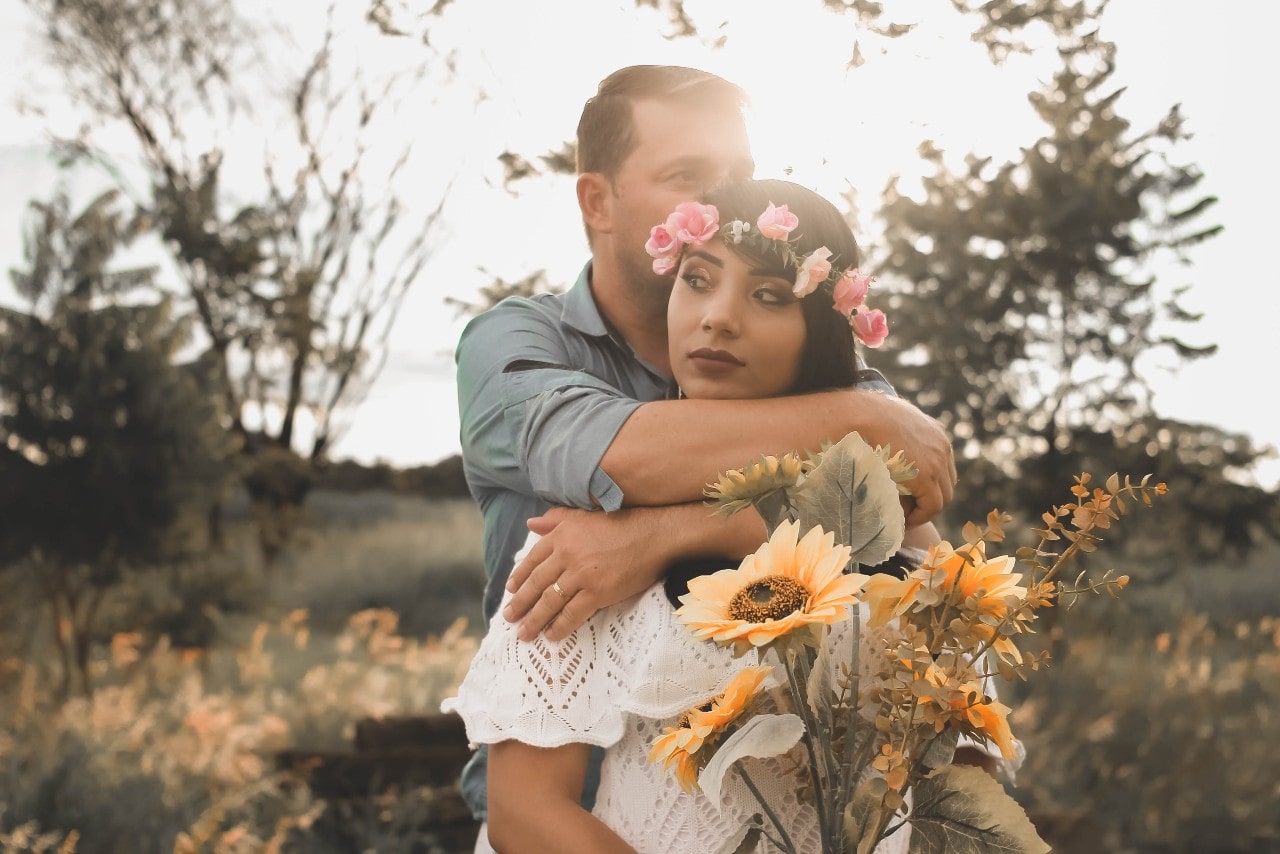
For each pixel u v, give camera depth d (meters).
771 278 1.35
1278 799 5.93
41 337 8.05
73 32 15.89
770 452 1.35
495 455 1.79
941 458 1.44
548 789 1.28
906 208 8.41
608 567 1.29
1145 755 6.36
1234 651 9.14
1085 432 9.13
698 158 1.96
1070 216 8.59
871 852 1.02
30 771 4.79
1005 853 0.99
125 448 8.06
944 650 1.03
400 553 14.85
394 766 5.09
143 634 8.34
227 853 4.23
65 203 8.42
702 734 1.02
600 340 2.00
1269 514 9.60
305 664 8.15
